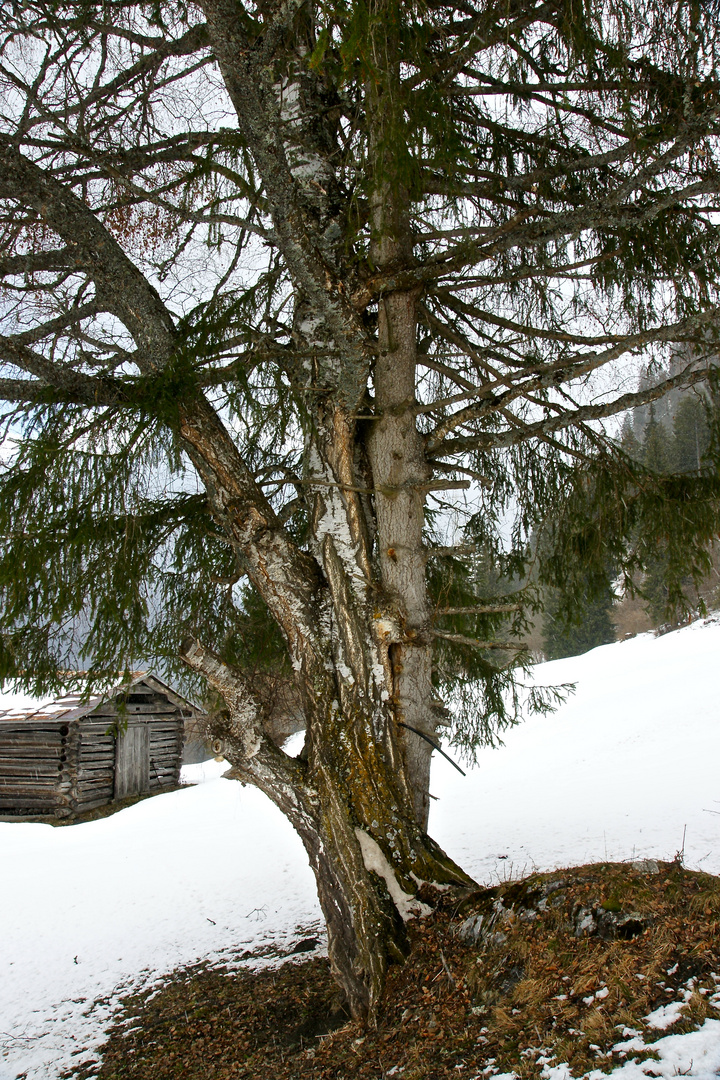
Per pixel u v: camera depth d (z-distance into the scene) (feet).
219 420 14.58
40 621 14.65
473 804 39.19
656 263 15.39
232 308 14.29
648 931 9.82
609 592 18.61
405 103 10.61
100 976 20.84
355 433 15.83
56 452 12.96
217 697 18.35
